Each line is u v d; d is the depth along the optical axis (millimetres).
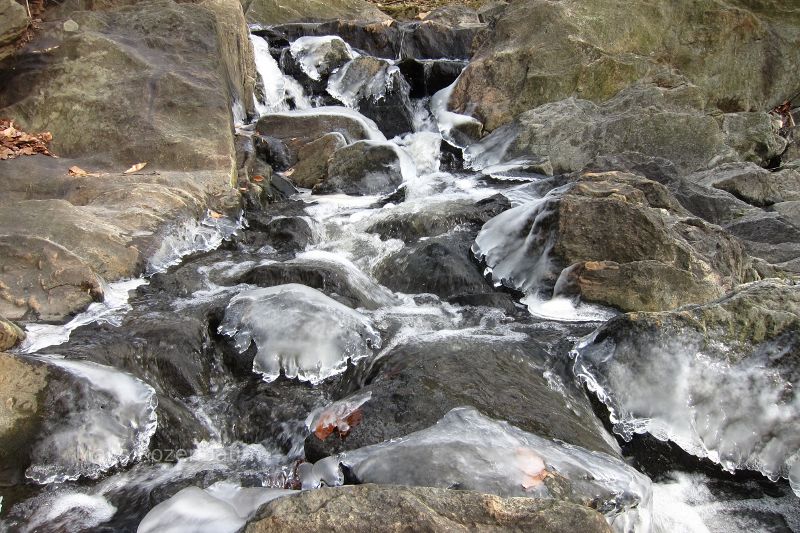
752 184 7184
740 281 5129
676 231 5195
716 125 7840
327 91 9844
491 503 2457
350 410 3516
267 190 6859
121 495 3273
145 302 4574
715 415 3678
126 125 6559
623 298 4648
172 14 7801
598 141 8000
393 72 9516
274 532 2357
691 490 3492
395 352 4062
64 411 3408
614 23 9102
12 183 5762
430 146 8398
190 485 3322
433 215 6207
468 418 3258
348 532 2340
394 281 5324
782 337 3752
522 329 4535
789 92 9703
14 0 6973
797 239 6086
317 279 4855
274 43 11047
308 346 4090
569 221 5023
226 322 4316
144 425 3523
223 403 3941
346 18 13570
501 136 8477
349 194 7176
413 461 2873
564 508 2461
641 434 3723
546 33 9023
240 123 8273
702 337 3791
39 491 3238
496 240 5539
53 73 6770
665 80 8828
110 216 5172
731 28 9203
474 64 9125
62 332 4086
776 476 3562
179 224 5426
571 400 3816
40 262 4430
